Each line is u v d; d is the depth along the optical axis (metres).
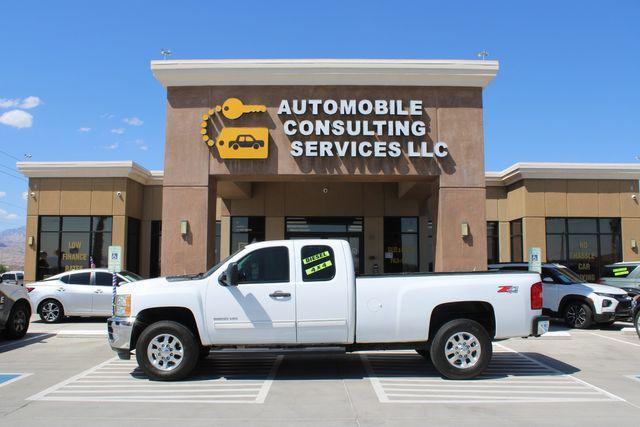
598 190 21.80
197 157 14.82
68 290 16.36
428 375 8.99
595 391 7.97
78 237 21.78
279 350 8.57
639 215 21.75
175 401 7.38
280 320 8.35
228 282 8.28
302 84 14.97
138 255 23.19
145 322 8.80
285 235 21.31
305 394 7.73
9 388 8.20
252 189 21.38
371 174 14.78
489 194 23.41
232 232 21.36
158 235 23.42
